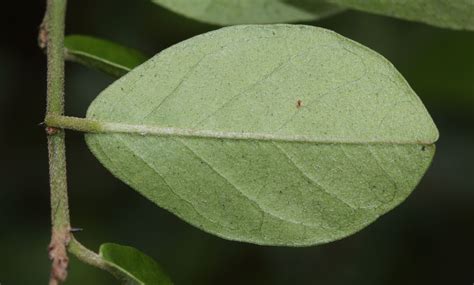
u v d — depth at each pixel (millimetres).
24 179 339
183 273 332
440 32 279
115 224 332
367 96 179
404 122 178
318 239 182
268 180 182
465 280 333
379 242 339
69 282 305
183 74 183
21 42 335
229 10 213
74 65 324
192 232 334
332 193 181
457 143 321
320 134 179
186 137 183
